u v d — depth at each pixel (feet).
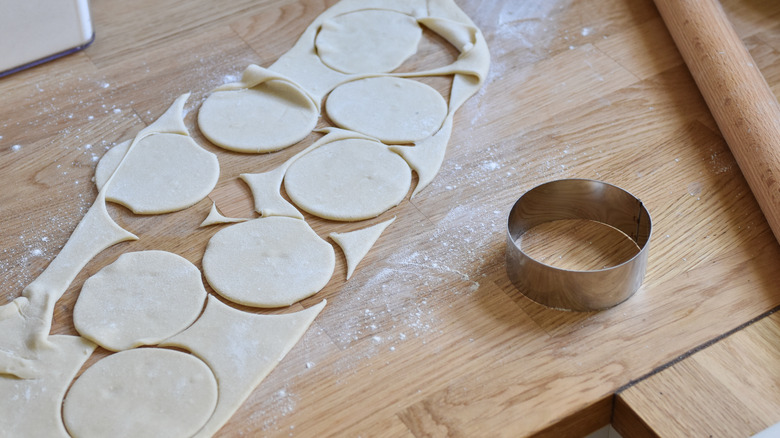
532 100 2.72
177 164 2.54
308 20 2.98
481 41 2.85
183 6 3.04
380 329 2.22
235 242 2.36
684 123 2.64
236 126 2.63
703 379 2.11
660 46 2.88
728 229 2.38
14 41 2.76
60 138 2.63
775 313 2.21
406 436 2.06
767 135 2.43
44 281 2.29
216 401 2.10
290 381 2.14
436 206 2.46
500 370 2.15
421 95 2.71
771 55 2.83
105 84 2.78
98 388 2.11
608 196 2.35
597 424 2.14
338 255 2.36
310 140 2.61
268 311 2.25
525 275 2.24
